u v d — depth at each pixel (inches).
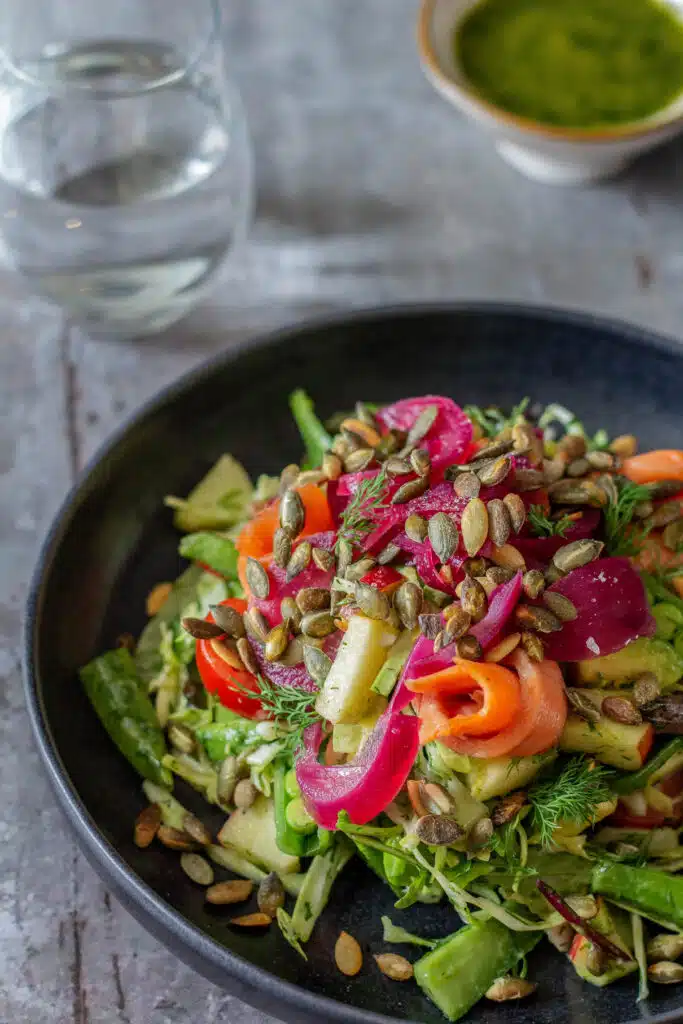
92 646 25.9
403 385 28.5
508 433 25.1
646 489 24.9
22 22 31.3
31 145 28.7
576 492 24.4
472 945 23.0
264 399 28.0
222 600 25.7
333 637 23.6
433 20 33.3
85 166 29.0
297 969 23.1
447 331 28.2
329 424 28.0
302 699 23.5
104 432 30.1
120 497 26.5
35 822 25.5
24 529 28.8
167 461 27.2
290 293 31.8
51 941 24.4
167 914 22.2
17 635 27.5
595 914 23.1
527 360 28.4
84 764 24.6
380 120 34.7
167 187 28.9
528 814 23.6
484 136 34.5
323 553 23.9
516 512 23.4
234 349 27.5
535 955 23.4
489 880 23.4
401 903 23.2
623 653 23.7
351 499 24.6
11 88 28.5
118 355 31.0
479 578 23.3
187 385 27.1
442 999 22.6
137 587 26.6
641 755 23.5
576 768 23.4
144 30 31.7
